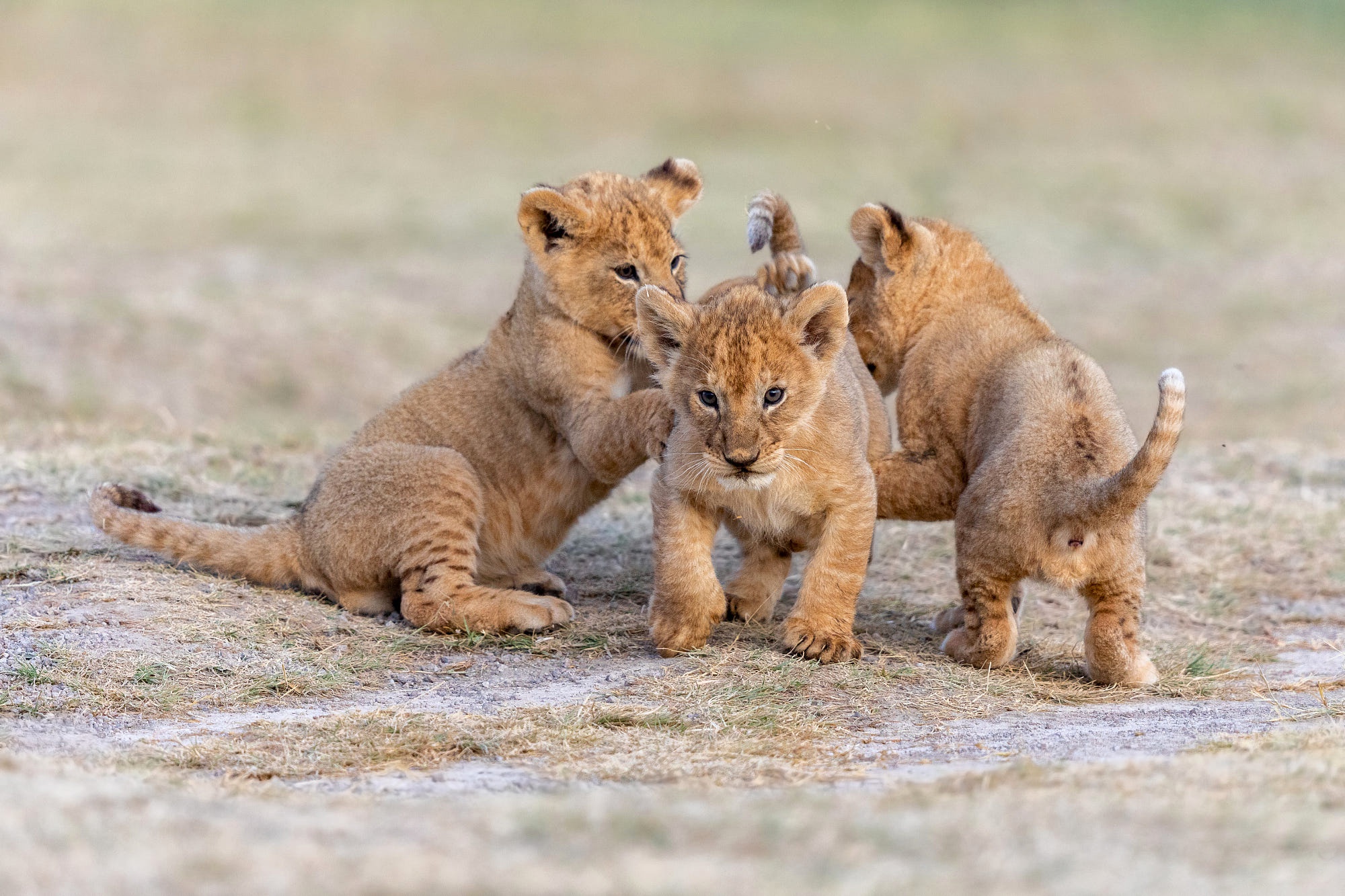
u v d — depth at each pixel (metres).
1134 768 6.76
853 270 11.90
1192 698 9.46
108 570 10.85
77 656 9.23
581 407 10.90
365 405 22.47
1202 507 14.59
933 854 5.26
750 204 11.88
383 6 61.25
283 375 22.81
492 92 49.47
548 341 11.05
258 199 35.72
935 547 13.30
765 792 6.79
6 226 30.30
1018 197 37.66
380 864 4.97
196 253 30.00
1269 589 12.62
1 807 5.58
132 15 55.84
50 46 51.00
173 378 21.66
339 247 31.91
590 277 10.94
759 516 9.88
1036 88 51.78
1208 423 21.77
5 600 10.15
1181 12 66.56
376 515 10.68
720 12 64.31
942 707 8.94
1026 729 8.45
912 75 53.84
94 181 36.12
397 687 9.33
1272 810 5.83
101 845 5.13
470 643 10.20
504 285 29.80
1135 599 9.58
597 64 53.97
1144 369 25.66
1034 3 68.00
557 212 10.87
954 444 10.80
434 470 10.65
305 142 42.59
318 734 8.07
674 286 11.08
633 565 12.61
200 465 14.75
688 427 9.53
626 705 8.73
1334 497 15.16
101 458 14.41
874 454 11.13
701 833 5.47
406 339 25.31
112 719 8.46
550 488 11.42
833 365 9.45
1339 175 41.09
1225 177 40.34
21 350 21.17
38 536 11.61
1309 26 64.88
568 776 7.27
